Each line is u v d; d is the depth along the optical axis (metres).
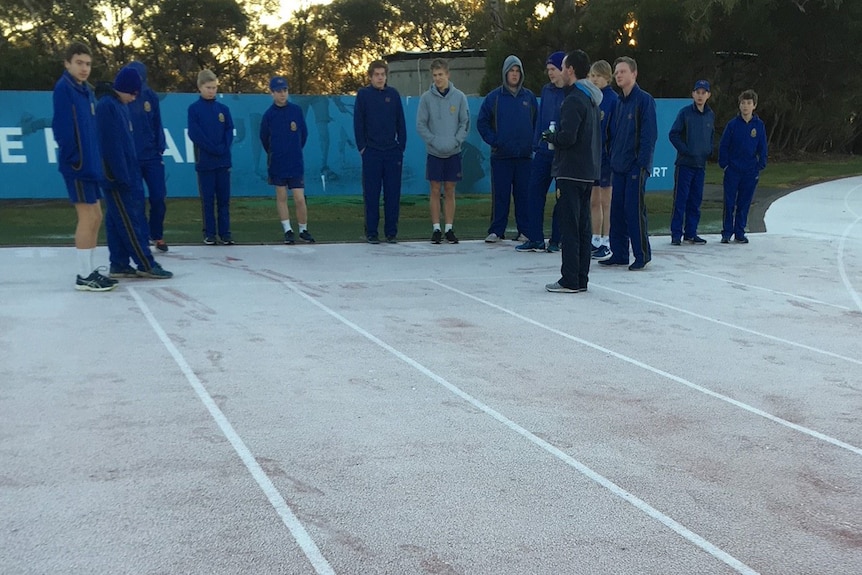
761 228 12.05
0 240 9.51
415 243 10.08
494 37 33.59
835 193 17.94
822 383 4.59
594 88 6.78
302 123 9.70
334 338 5.33
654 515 2.96
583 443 3.62
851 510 3.04
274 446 3.49
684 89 28.97
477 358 4.95
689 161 10.05
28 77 22.53
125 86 6.84
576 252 6.95
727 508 3.03
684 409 4.11
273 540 2.71
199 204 13.86
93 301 6.25
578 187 6.84
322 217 12.77
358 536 2.75
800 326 5.99
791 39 29.86
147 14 35.41
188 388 4.22
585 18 26.97
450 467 3.33
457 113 9.72
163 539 2.69
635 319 6.11
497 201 10.09
